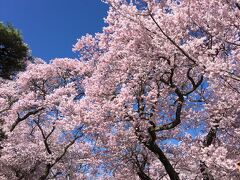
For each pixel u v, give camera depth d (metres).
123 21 10.23
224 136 11.45
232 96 9.98
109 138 11.35
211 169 8.73
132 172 13.07
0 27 14.52
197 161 10.49
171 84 10.18
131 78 11.41
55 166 20.58
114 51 11.84
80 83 18.05
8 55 15.19
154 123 10.32
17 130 20.20
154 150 10.57
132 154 12.35
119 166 13.20
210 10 9.85
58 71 18.70
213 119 10.50
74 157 19.91
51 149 19.47
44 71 18.52
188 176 13.28
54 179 22.03
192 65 9.77
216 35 9.62
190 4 10.16
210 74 8.01
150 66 10.15
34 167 19.38
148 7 8.88
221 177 8.86
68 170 20.84
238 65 9.62
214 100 10.98
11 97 18.95
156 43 9.48
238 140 10.88
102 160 12.72
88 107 11.26
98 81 12.20
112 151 12.10
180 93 10.32
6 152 18.53
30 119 19.95
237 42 10.34
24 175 19.36
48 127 20.75
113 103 10.19
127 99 10.04
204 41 10.70
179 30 9.92
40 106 17.02
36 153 18.41
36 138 21.20
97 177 16.52
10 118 18.88
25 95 17.66
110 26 13.07
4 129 17.05
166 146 13.70
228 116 10.05
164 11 10.38
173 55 9.77
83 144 15.45
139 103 10.47
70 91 17.08
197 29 10.64
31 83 18.91
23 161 18.89
